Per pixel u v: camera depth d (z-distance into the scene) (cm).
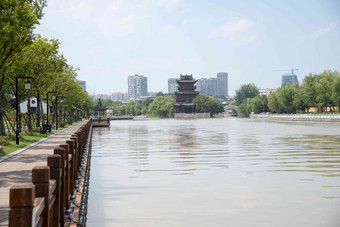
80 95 9412
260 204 1573
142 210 1517
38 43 4359
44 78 4594
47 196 677
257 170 2369
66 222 1125
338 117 10781
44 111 7200
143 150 3722
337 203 1572
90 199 1703
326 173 2242
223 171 2347
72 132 5294
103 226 1332
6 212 927
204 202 1617
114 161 2923
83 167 2130
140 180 2112
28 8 2880
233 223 1338
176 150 3662
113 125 11781
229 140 4850
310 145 3994
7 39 2516
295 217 1396
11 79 4162
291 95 15600
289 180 2041
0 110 3472
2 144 2825
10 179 1427
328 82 12312
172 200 1662
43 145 3041
